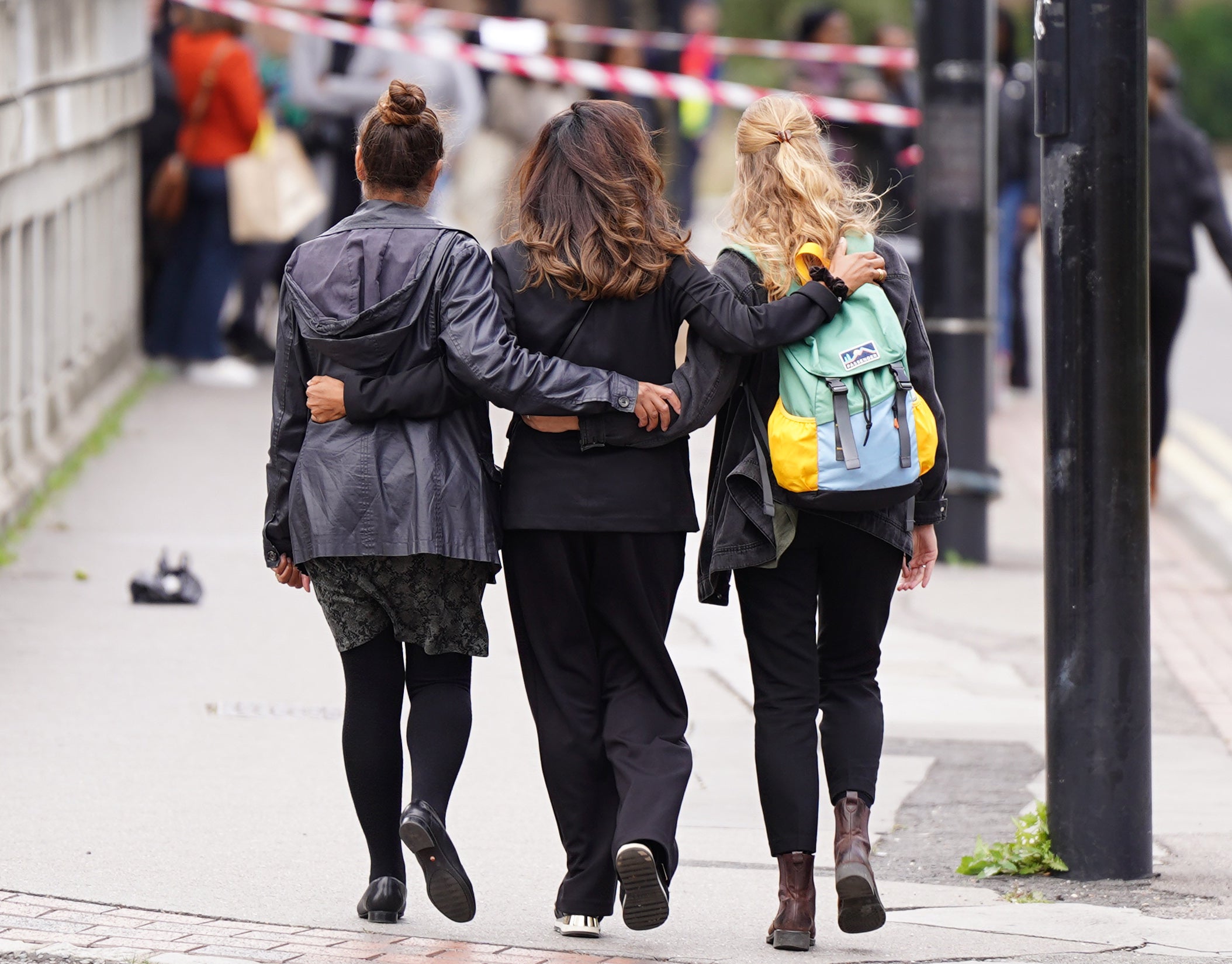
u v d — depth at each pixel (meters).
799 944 16.28
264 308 58.22
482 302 15.65
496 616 30.91
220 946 15.95
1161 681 28.22
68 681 25.53
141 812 20.25
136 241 51.91
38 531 34.72
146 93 51.69
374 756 16.47
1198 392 59.62
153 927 16.50
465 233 16.11
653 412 15.59
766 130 16.33
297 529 15.93
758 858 19.55
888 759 23.52
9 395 35.59
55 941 15.95
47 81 37.44
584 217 15.72
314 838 19.52
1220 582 36.47
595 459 15.80
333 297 15.82
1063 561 18.72
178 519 36.31
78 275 43.16
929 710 25.89
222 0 55.19
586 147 15.82
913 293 16.58
